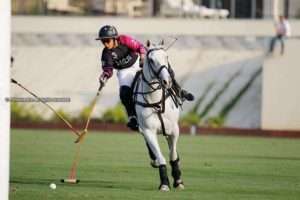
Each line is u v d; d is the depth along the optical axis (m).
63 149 62.72
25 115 99.19
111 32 39.78
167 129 37.91
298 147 69.44
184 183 41.44
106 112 96.62
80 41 103.62
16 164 50.62
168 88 36.91
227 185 40.81
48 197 35.72
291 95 93.88
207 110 99.94
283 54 93.62
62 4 112.00
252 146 70.19
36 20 104.00
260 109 98.94
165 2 110.31
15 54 103.81
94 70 103.06
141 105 37.69
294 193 37.94
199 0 109.31
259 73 99.38
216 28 102.38
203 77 100.31
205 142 75.19
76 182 41.19
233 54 100.06
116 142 71.94
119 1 112.56
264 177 44.78
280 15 100.06
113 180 42.53
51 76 103.50
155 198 35.50
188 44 100.88
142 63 39.53
